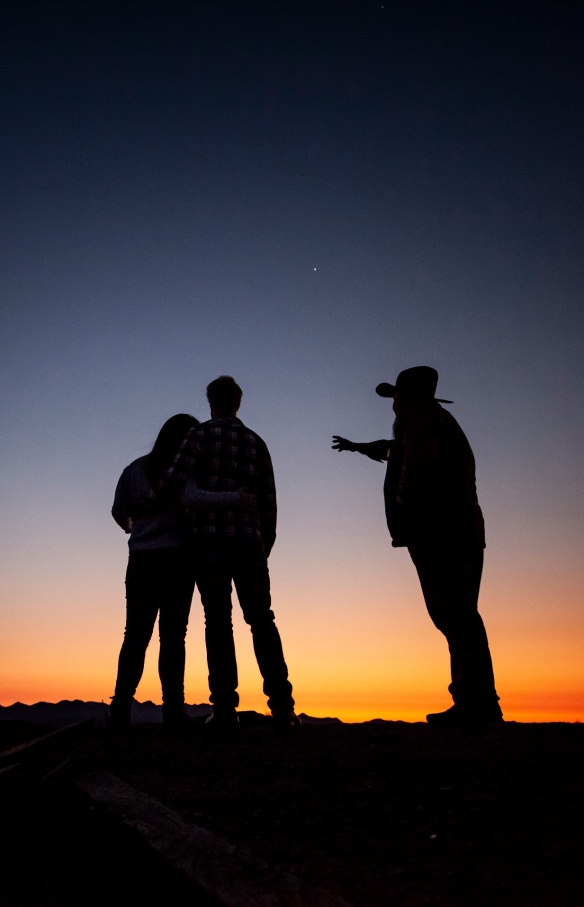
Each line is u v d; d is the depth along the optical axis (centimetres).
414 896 168
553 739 315
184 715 429
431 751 302
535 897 168
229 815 231
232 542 418
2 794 278
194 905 173
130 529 491
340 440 517
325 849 200
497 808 229
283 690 404
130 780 280
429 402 432
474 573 409
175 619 441
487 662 394
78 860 215
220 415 456
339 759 299
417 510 408
